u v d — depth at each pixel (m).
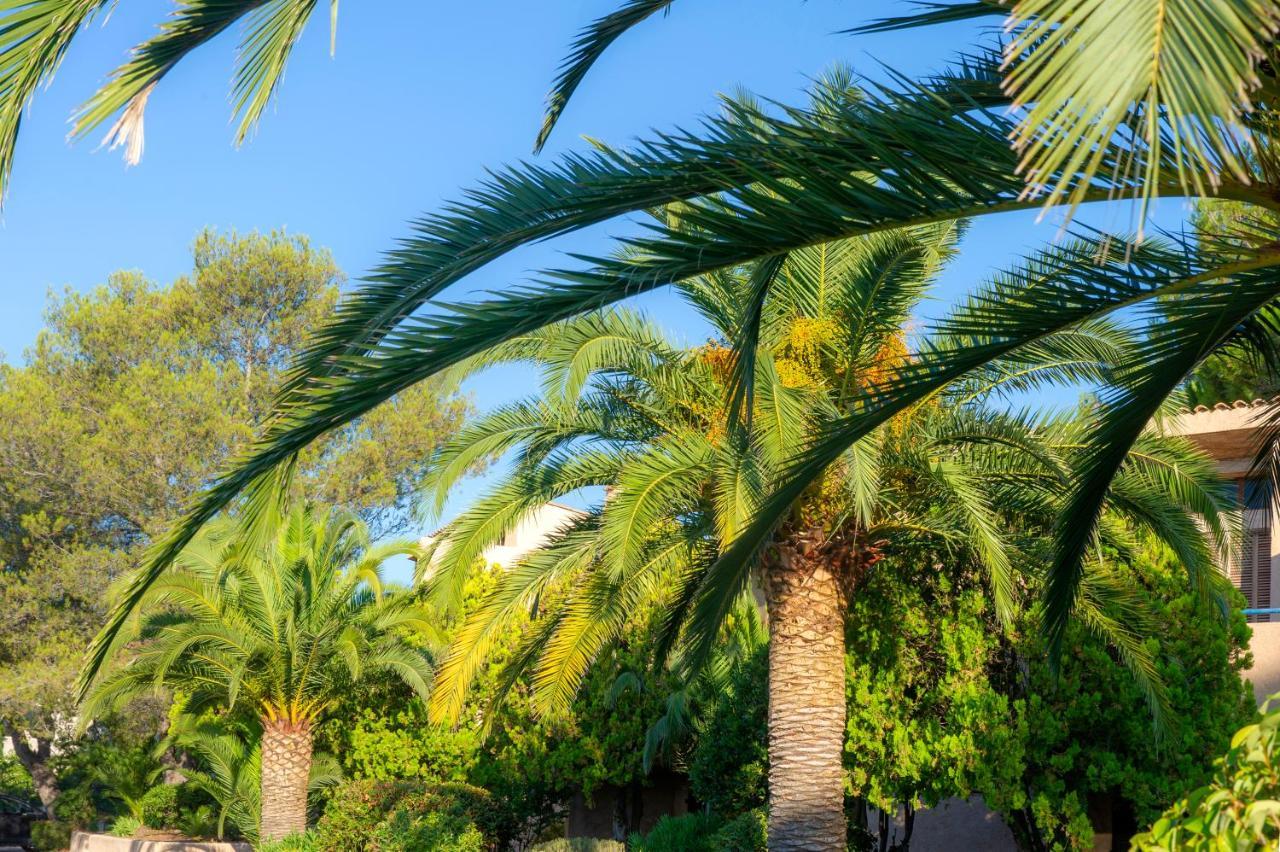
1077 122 2.46
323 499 30.28
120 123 5.25
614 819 21.94
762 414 9.34
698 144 5.18
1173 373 6.07
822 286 11.39
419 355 5.25
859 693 13.37
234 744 23.42
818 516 12.12
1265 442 9.12
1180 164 2.54
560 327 11.41
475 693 21.05
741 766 16.73
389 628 21.58
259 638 19.66
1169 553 12.76
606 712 20.61
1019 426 11.12
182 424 29.98
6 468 29.72
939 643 13.15
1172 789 11.95
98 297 33.03
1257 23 2.43
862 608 13.62
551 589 15.23
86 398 31.61
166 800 28.39
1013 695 13.04
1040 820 12.34
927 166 4.82
